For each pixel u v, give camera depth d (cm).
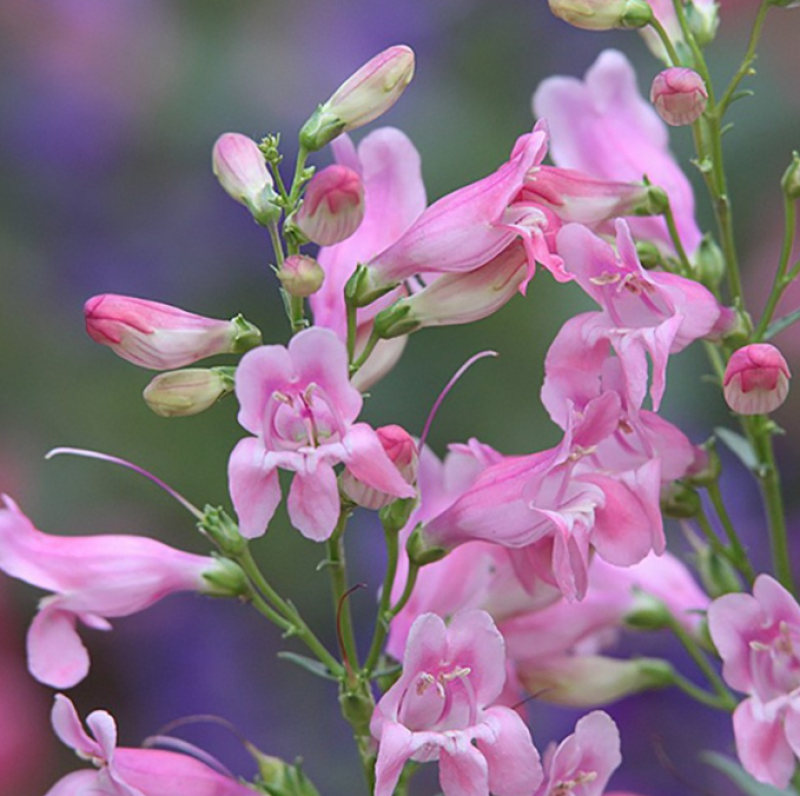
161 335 61
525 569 62
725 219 64
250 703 77
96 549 62
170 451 77
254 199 61
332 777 77
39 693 77
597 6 64
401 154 63
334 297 62
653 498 61
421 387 76
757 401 62
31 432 77
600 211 63
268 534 76
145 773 61
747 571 64
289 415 60
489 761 59
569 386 61
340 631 61
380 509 61
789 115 78
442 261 61
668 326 61
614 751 60
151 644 78
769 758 61
